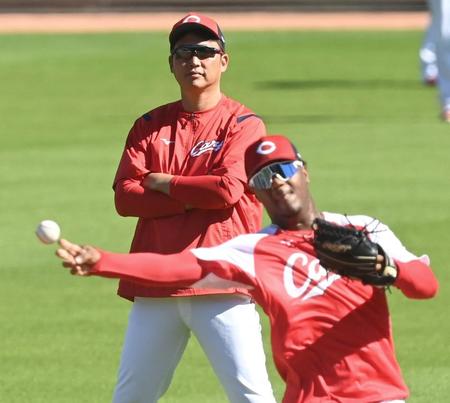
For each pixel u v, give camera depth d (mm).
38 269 50062
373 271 19969
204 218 26609
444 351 38656
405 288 20250
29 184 67125
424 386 35062
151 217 26844
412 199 61562
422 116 92250
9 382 36031
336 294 20797
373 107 98438
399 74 125562
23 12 199625
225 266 20812
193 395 34844
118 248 53031
